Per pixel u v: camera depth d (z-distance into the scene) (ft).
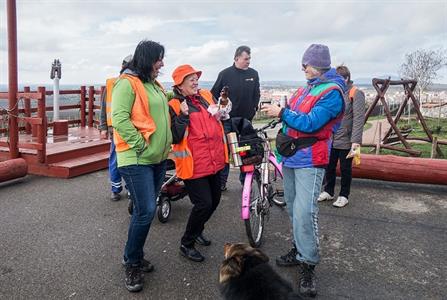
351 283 10.98
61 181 20.93
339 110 10.06
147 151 9.90
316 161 10.28
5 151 22.95
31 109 29.40
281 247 13.24
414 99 30.25
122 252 12.66
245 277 8.00
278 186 19.95
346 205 17.43
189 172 11.12
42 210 16.46
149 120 9.89
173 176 15.10
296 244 10.51
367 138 36.91
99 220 15.42
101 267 11.64
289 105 11.11
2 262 11.87
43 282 10.77
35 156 21.97
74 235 13.94
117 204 17.33
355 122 15.71
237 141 12.59
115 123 9.55
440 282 11.07
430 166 19.53
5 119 24.32
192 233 11.95
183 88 11.30
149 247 13.03
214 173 11.44
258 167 13.78
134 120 9.82
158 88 10.61
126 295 10.19
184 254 12.17
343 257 12.56
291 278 11.11
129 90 9.68
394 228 14.94
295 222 10.43
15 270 11.40
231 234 14.19
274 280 7.91
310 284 10.30
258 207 13.14
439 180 19.45
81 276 11.11
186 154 11.10
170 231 14.40
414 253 12.87
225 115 11.93
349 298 10.23
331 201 17.93
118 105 9.59
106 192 19.07
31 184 20.33
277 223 15.37
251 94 18.67
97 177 21.91
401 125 47.75
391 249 13.16
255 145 12.78
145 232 10.18
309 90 10.50
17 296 10.08
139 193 9.96
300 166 10.39
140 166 9.94
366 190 19.83
